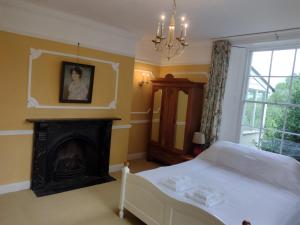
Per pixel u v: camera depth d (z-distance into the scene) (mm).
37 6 2988
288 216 2178
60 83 3342
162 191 2258
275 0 2271
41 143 3191
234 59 3939
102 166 3912
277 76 3566
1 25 2812
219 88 3949
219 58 3953
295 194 2639
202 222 1914
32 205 2850
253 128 3838
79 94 3527
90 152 3855
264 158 3090
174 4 2359
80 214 2754
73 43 3414
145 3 2615
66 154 3701
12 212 2662
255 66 3830
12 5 2846
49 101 3283
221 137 4074
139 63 4871
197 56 4484
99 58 3715
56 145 3389
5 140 2992
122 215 2746
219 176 3006
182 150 4301
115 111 4035
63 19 3264
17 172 3129
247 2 2361
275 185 2826
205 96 4223
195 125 4332
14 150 3072
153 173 2920
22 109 3072
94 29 3596
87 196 3207
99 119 3701
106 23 3549
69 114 3498
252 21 2936
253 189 2668
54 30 3217
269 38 3432
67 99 3410
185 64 4715
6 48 2879
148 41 4645
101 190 3416
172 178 2619
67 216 2688
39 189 3248
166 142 4598
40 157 3213
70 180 3615
